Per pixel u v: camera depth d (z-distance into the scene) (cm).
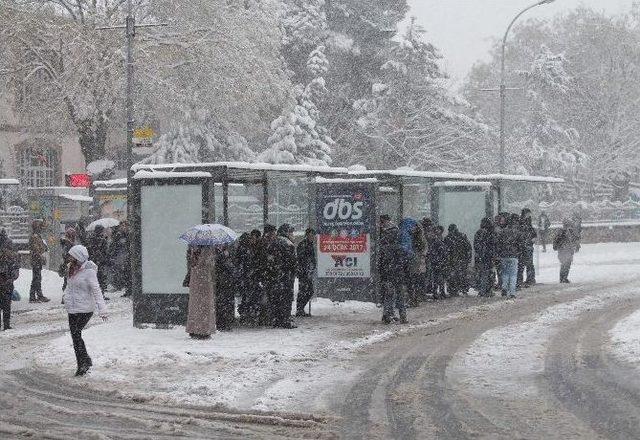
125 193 2777
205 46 3884
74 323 1302
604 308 2038
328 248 2081
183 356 1438
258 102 4266
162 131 4509
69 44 3638
